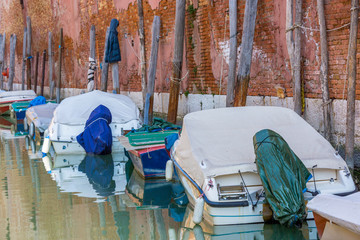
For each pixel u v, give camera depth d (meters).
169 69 16.73
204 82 14.74
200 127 8.44
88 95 14.27
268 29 11.74
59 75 25.83
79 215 8.32
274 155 6.91
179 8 14.09
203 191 7.09
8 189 10.34
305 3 10.37
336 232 5.77
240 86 11.26
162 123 12.45
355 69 8.81
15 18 36.84
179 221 7.75
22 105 21.72
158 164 10.58
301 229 6.86
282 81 11.38
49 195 9.71
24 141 16.86
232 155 7.61
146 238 7.07
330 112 9.81
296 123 8.38
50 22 29.75
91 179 10.95
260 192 7.09
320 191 7.09
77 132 13.59
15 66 37.62
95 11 22.98
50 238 7.25
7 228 7.81
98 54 23.11
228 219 6.93
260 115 8.63
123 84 20.64
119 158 13.00
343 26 9.36
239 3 12.82
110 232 7.39
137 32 18.91
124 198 9.27
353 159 9.00
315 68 10.26
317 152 7.65
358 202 5.57
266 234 6.81
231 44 11.91
